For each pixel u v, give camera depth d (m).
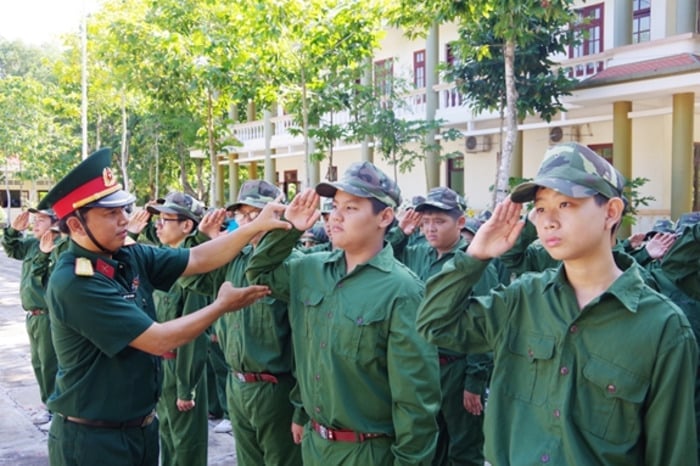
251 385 3.42
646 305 1.77
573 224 1.77
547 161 1.85
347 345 2.59
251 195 3.78
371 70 13.34
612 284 1.79
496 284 4.08
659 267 3.94
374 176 2.70
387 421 2.62
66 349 2.62
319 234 6.18
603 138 12.54
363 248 2.71
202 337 3.84
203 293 3.80
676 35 9.93
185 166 22.39
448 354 3.91
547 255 3.49
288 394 3.41
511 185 9.19
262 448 3.51
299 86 10.77
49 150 25.77
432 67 13.85
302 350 2.79
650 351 1.72
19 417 5.62
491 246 1.98
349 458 2.60
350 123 12.62
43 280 5.44
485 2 7.39
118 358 2.64
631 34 10.95
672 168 10.22
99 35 13.11
